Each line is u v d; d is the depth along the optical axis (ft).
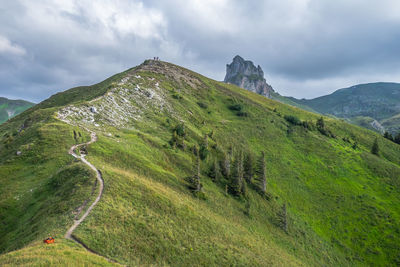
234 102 524.11
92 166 150.51
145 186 148.25
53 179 140.26
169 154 245.24
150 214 123.44
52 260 64.28
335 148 417.69
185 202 165.27
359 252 229.04
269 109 555.69
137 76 418.31
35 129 198.59
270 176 316.81
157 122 309.63
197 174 212.23
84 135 200.44
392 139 538.06
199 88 529.86
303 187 312.71
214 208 194.29
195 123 371.76
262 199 258.57
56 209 110.11
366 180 338.13
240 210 219.00
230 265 119.65
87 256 74.18
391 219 261.03
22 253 67.87
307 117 588.91
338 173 348.18
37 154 166.09
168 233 116.37
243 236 168.76
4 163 159.74
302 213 268.62
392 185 328.08
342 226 257.34
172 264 100.32
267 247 173.88
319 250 219.00
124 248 92.68
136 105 324.19
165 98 391.65
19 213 122.11
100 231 93.71
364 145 480.64
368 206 283.18
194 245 119.85
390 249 228.22
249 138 402.11
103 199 115.65
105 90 327.67
